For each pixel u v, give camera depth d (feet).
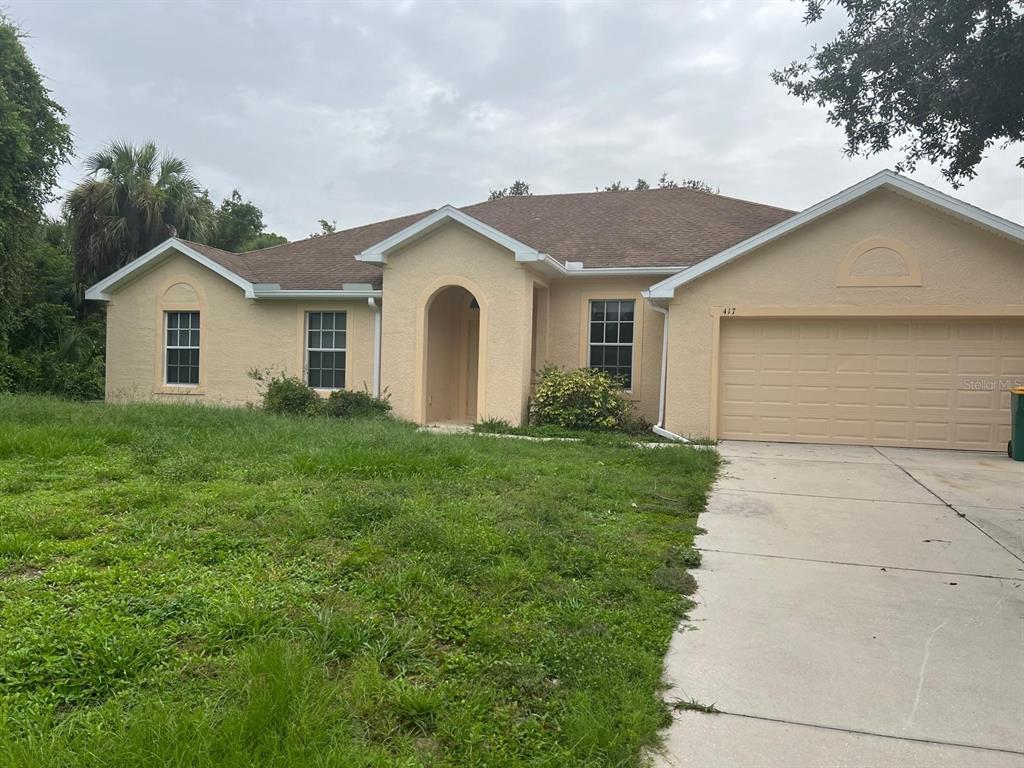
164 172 81.15
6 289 61.26
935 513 23.59
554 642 12.52
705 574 17.21
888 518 22.85
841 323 40.34
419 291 47.32
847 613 14.83
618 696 10.87
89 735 8.98
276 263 58.34
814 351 40.73
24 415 37.35
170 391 55.47
